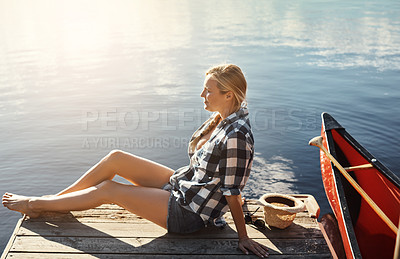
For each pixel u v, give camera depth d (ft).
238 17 73.10
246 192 15.69
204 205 7.47
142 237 7.94
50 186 16.22
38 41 52.11
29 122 22.93
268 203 8.21
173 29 61.41
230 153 6.88
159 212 7.67
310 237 8.09
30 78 33.32
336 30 55.11
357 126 21.95
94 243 7.70
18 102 26.73
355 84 30.12
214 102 7.20
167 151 19.06
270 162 18.01
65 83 31.65
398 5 82.12
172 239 7.88
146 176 8.33
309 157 18.39
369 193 9.71
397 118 22.84
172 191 7.86
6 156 18.65
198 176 7.46
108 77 33.35
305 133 20.92
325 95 27.50
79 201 7.92
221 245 7.72
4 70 36.47
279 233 8.20
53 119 23.40
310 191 15.87
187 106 25.40
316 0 100.22
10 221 13.99
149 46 47.85
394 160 17.97
